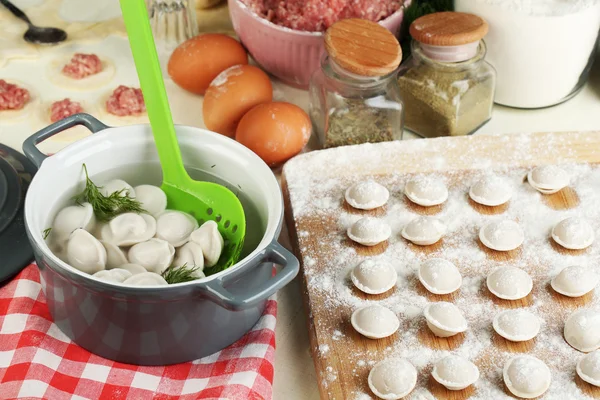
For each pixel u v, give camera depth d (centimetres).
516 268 85
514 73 99
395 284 85
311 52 99
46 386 78
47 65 105
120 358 80
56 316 80
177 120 100
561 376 80
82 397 78
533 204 91
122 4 80
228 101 95
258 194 84
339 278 85
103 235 82
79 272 75
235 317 79
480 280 86
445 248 88
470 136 95
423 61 97
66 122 84
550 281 86
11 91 100
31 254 85
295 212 89
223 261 83
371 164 93
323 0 98
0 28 108
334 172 93
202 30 110
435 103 97
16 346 80
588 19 96
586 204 91
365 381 80
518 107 102
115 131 85
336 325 82
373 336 81
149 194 85
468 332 82
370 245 87
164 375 79
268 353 80
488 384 79
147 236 82
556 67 98
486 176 92
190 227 84
